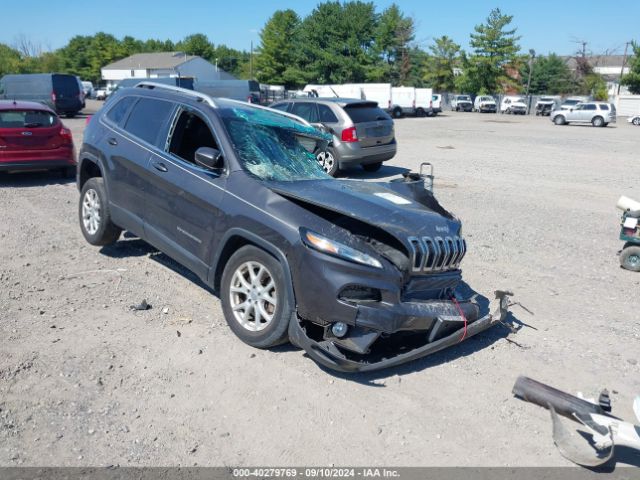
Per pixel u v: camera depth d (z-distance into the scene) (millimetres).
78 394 3865
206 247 4906
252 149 5137
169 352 4484
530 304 6062
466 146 22484
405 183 5402
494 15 71375
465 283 6578
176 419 3688
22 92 32906
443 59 77875
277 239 4312
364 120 13305
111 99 6648
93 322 4922
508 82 74250
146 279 5992
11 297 5352
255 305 4543
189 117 5633
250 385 4105
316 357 4059
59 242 7152
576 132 33156
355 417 3822
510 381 4441
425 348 4297
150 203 5531
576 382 4488
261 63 80750
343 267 4078
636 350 5074
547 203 11414
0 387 3869
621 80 66125
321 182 5086
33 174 12234
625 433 3486
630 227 7336
